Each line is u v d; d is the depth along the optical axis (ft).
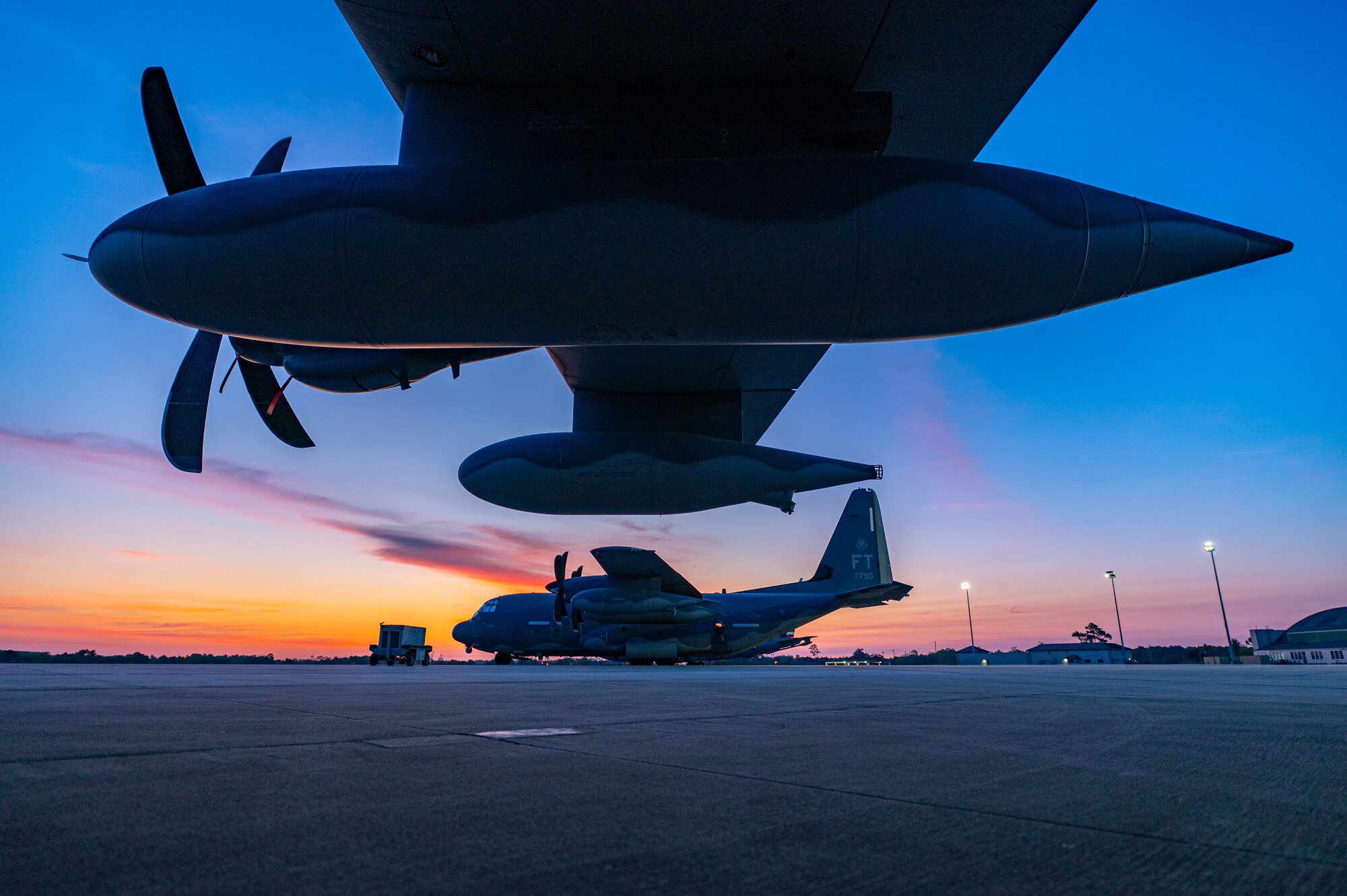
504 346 32.86
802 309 30.32
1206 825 5.87
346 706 16.48
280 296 30.14
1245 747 10.48
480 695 21.65
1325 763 9.04
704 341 32.27
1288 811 6.35
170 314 31.60
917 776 7.97
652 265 29.50
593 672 56.08
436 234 29.43
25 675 33.71
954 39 29.45
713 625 90.84
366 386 43.37
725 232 29.25
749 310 30.37
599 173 30.30
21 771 7.68
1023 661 232.73
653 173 30.12
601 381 55.47
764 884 4.34
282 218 29.73
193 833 5.30
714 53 30.58
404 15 28.68
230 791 6.77
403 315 30.66
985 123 36.04
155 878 4.27
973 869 4.67
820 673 55.67
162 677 32.30
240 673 40.34
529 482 52.60
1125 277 29.63
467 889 4.19
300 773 7.75
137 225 30.73
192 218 30.35
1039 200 29.45
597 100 32.58
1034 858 4.93
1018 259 29.14
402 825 5.64
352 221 29.55
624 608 83.05
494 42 30.14
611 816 6.00
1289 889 4.32
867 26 28.96
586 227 29.45
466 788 7.05
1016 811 6.34
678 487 52.60
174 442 44.98
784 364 52.65
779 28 29.30
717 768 8.40
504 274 29.63
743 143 31.99
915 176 29.71
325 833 5.35
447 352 41.34
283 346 42.91
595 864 4.71
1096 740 11.30
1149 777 7.98
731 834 5.48
